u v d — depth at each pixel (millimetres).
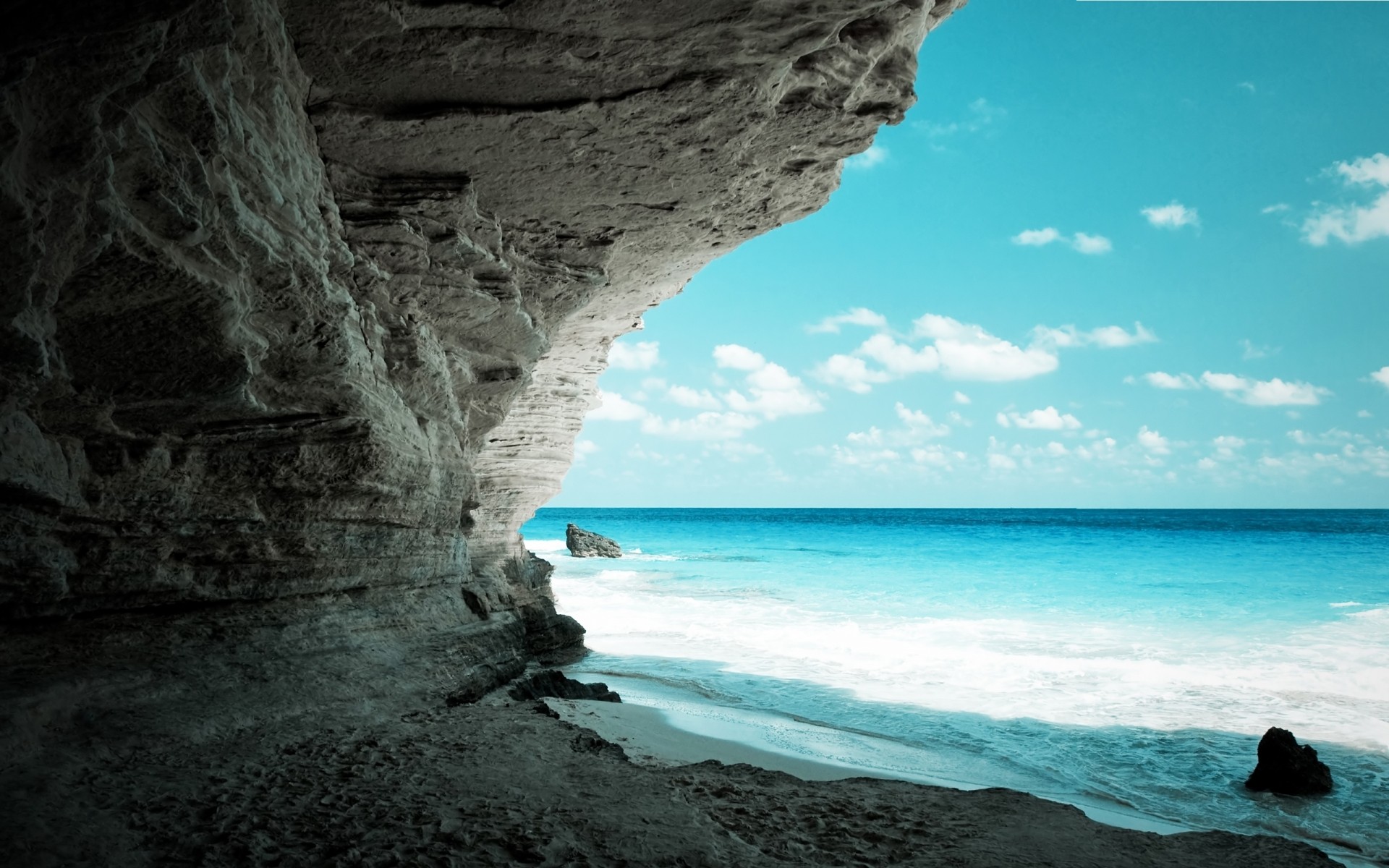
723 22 6406
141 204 4820
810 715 11078
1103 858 5109
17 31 3701
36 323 4633
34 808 4281
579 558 48438
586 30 6414
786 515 188875
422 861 4234
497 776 5859
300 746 6207
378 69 6742
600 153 7977
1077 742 9891
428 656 9148
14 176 3980
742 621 20484
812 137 8289
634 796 5613
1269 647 16734
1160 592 28031
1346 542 56438
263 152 5957
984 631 19016
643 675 13656
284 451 7086
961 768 8789
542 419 15344
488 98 7152
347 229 7992
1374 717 11070
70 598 6066
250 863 4051
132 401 5805
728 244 10734
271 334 6566
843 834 5309
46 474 5387
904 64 7770
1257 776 8477
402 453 8578
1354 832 7297
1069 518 141875
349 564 8500
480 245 8922
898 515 182125
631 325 14594
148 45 4109
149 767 5273
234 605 7348
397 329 8836
